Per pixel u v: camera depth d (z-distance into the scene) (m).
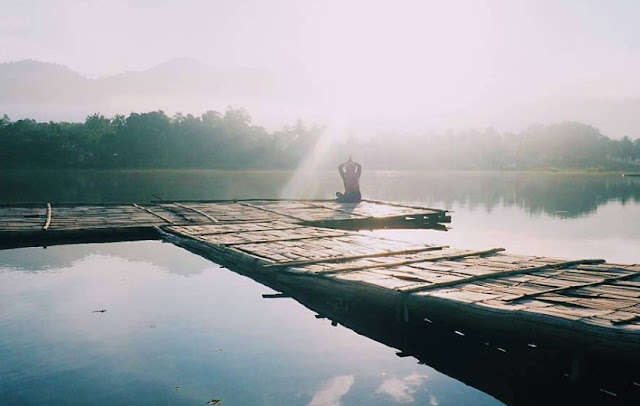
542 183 65.50
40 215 21.56
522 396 6.88
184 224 20.19
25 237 17.61
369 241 15.38
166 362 7.84
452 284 9.16
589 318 6.54
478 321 7.58
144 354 8.12
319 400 6.75
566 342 6.55
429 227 23.45
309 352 8.31
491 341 8.39
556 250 17.39
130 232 19.17
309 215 23.31
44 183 57.88
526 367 7.75
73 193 43.44
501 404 6.67
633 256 16.25
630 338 5.92
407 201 37.53
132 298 11.19
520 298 8.01
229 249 14.09
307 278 10.82
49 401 6.63
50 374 7.41
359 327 9.56
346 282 9.77
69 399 6.69
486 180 73.12
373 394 6.95
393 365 7.87
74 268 14.11
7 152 91.56
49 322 9.59
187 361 7.89
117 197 39.38
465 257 12.15
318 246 14.49
